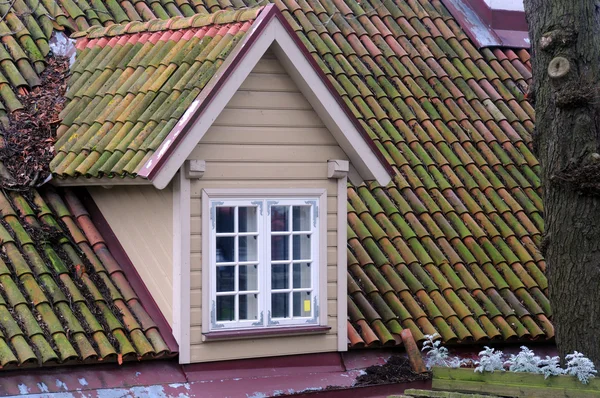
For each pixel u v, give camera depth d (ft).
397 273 42.86
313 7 56.39
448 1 60.34
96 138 36.96
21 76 41.68
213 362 36.01
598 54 35.76
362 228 44.09
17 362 31.71
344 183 38.88
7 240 35.47
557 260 36.01
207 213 36.09
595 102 35.06
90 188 39.24
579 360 30.01
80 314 34.47
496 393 31.32
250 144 37.17
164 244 36.27
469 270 44.60
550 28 35.91
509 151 52.26
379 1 58.70
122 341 34.40
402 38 56.54
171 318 35.78
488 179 50.03
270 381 36.52
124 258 37.81
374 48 54.85
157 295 36.55
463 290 43.04
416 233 45.16
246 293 36.70
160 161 33.65
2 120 39.42
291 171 37.86
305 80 37.17
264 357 37.04
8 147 38.37
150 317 36.09
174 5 51.98
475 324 41.52
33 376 32.50
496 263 45.32
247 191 36.88
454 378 32.45
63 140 38.32
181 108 35.22
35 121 39.37
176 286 35.50
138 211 37.50
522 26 60.80
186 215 35.60
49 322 33.42
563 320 35.91
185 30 40.09
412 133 50.57
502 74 57.00
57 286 34.91
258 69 37.29
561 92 35.37
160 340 35.19
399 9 58.80
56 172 36.83
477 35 58.59
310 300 37.96
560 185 35.70
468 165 50.24
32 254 35.47
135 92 38.09
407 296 41.63
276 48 36.91
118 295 35.99
